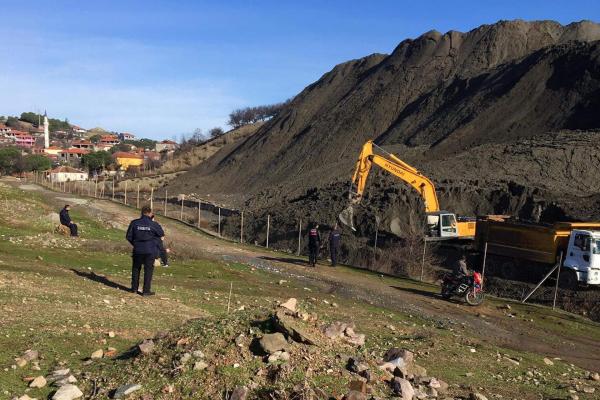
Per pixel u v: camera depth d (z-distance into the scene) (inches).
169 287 505.4
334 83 4033.0
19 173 4212.6
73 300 379.2
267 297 520.1
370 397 198.2
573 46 2348.7
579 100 2064.5
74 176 4254.4
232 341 227.3
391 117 3070.9
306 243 1343.5
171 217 1831.9
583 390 324.8
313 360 218.5
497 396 274.4
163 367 216.5
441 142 2289.6
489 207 1359.5
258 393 194.5
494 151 1752.0
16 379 217.5
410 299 668.1
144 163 5162.4
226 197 2805.1
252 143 3806.6
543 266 920.3
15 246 638.5
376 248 1130.0
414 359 332.5
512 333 550.0
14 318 308.7
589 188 1406.3
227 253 971.3
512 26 3326.8
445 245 1120.8
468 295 676.1
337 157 2918.3
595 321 735.1
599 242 835.4
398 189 1392.7
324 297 585.3
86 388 209.2
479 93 2544.3
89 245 721.0
